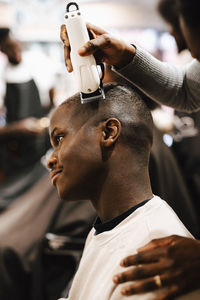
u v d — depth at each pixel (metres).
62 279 2.17
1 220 2.27
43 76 3.49
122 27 3.74
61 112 1.01
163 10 1.16
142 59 1.11
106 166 0.97
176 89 1.21
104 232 0.99
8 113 2.97
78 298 1.00
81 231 2.15
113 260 0.94
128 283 0.87
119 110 0.99
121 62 1.08
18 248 2.14
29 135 2.79
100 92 0.98
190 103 1.25
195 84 1.20
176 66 1.25
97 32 1.03
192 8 0.98
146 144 1.02
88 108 0.99
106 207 1.00
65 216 2.18
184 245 0.83
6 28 2.90
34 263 2.14
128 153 0.98
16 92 2.93
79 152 0.97
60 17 3.66
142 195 0.99
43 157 2.82
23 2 3.59
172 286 0.81
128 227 0.96
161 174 1.79
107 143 0.96
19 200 2.40
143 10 3.73
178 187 1.89
